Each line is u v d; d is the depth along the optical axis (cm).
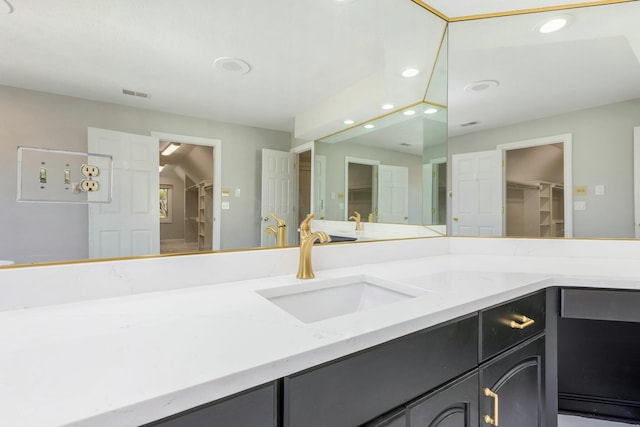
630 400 168
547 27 175
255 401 50
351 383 62
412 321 72
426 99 187
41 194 85
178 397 43
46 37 87
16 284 80
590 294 121
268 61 129
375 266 147
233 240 119
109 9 96
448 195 202
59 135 89
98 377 46
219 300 89
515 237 187
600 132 176
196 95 113
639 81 171
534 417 114
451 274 127
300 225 133
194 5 111
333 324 69
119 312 78
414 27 168
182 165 109
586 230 179
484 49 186
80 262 89
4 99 82
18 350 56
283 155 136
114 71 97
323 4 139
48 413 37
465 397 86
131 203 99
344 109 154
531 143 189
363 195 166
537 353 115
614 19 168
